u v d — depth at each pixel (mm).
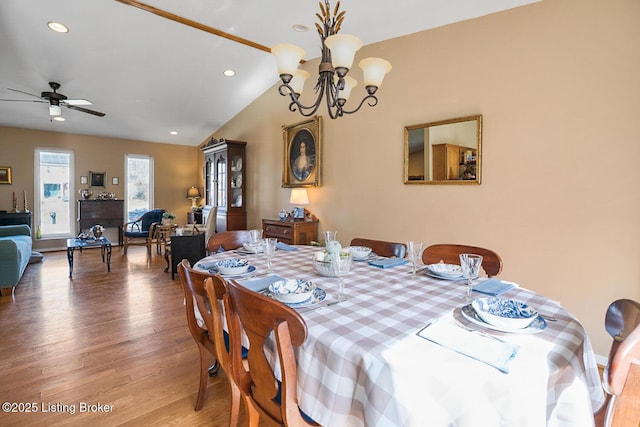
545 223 2369
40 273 4441
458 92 2799
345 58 1624
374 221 3516
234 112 5750
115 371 2080
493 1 2486
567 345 923
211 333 1485
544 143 2355
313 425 1048
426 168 3029
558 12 2279
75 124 5793
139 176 6977
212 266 1829
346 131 3789
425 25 2936
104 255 5410
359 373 872
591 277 2191
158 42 3562
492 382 775
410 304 1239
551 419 836
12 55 3602
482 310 1089
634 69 2008
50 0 2842
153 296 3502
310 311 1159
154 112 5516
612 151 2094
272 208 5020
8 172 5660
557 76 2291
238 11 2953
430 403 780
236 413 1486
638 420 728
